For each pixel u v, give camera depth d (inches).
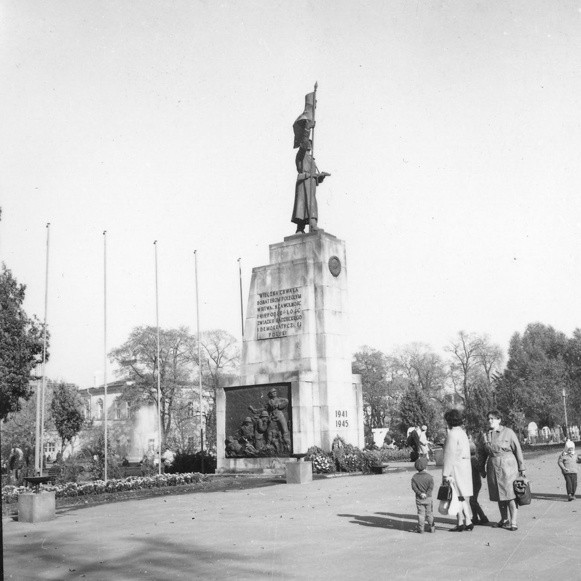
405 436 1994.3
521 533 391.5
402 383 3189.0
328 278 1165.7
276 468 1056.2
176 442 2417.6
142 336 2479.1
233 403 1132.5
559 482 730.8
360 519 482.9
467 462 405.4
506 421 2182.6
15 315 1539.1
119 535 465.7
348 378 1159.6
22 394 1541.6
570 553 330.3
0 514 172.9
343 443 1055.0
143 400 2561.5
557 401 2942.9
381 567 315.0
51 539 463.8
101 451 1157.1
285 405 1075.3
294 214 1222.3
